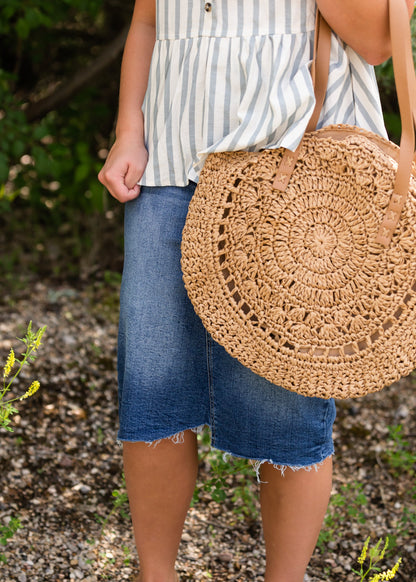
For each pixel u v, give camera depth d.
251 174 1.39
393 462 2.68
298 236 1.39
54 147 4.14
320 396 1.43
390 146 1.39
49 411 2.84
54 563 2.04
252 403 1.55
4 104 4.03
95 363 3.23
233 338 1.43
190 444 1.64
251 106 1.43
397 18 1.36
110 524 2.27
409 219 1.35
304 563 1.63
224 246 1.42
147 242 1.56
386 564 2.17
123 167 1.58
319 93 1.44
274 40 1.43
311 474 1.57
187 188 1.54
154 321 1.56
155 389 1.57
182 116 1.50
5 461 2.49
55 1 4.18
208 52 1.46
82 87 4.49
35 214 4.66
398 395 3.20
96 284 4.05
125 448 1.63
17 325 3.50
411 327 1.39
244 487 2.44
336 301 1.40
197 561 2.12
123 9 4.64
